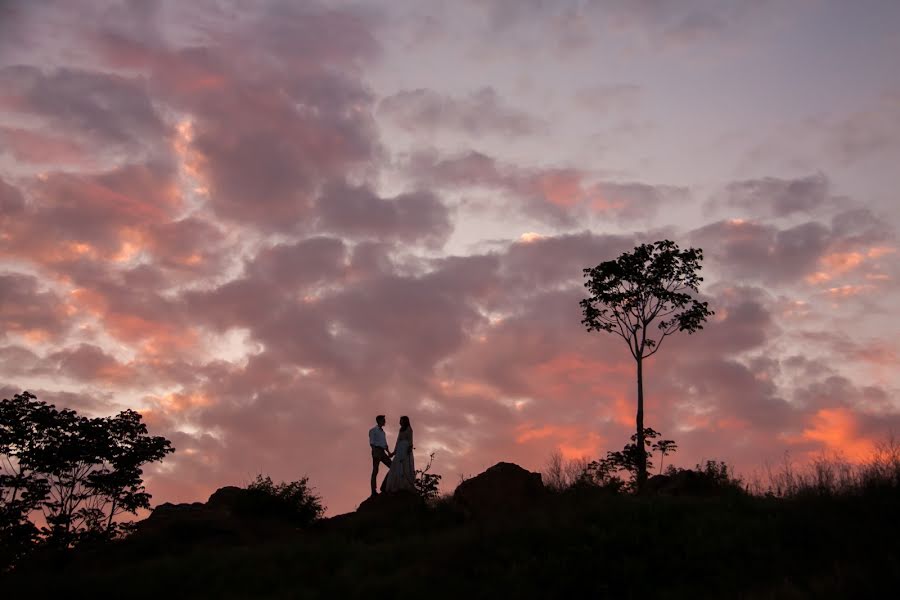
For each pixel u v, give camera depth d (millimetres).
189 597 18469
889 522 16969
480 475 24875
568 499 22672
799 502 19000
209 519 24750
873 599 13625
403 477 25547
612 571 16828
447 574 17859
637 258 37812
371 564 19125
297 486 26953
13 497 25266
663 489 25578
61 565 23641
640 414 34812
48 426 26188
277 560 20078
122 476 26234
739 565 16297
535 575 17156
